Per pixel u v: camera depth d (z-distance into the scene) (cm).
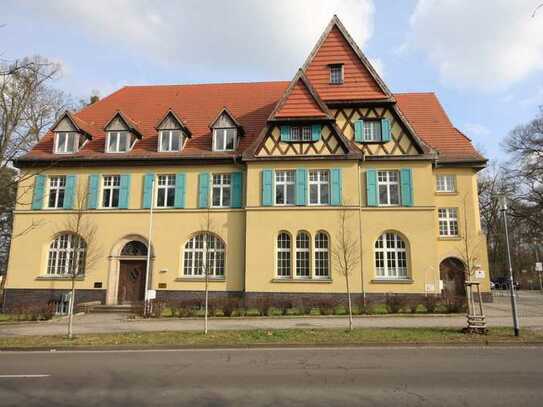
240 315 1755
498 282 5634
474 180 2544
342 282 2073
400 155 2189
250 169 2242
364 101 2267
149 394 658
